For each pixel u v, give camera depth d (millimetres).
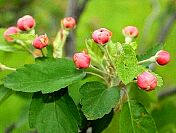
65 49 442
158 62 306
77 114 297
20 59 350
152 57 307
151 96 337
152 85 279
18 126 440
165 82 531
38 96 299
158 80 286
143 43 479
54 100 299
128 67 276
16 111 452
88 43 303
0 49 328
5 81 287
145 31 534
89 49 302
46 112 298
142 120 296
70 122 297
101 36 291
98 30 296
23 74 289
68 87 317
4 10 580
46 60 297
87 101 288
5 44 329
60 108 298
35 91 283
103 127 319
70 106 298
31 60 351
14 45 328
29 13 610
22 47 328
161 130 471
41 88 284
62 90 301
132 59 276
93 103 287
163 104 473
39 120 297
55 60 296
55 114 298
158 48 322
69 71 294
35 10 625
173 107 471
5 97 321
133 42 308
